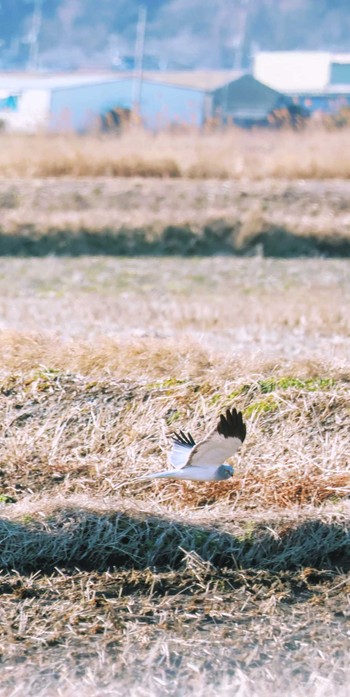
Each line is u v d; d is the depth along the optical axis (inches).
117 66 4640.8
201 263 887.1
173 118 1246.9
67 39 6835.6
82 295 743.1
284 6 7003.0
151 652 348.2
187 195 1019.3
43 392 499.8
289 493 447.5
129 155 1130.7
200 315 655.8
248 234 932.0
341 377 506.6
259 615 373.7
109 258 904.9
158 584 388.8
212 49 6865.2
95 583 389.4
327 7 6919.3
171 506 440.8
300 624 368.2
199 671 339.9
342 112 1243.8
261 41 6929.1
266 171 1124.5
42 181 1070.4
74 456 469.7
